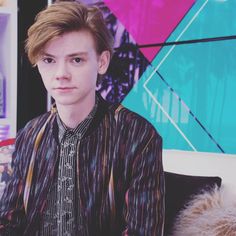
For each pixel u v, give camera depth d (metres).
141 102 2.24
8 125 2.37
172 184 1.76
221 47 1.89
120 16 2.33
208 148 1.96
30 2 2.56
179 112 2.07
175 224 1.62
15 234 0.93
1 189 1.80
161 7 2.13
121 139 0.86
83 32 0.73
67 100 0.77
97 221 0.85
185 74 2.04
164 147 2.14
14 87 2.36
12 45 2.33
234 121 1.86
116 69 2.35
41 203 0.88
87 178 0.85
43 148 0.90
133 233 0.81
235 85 1.85
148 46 2.20
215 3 1.91
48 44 0.72
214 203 1.60
